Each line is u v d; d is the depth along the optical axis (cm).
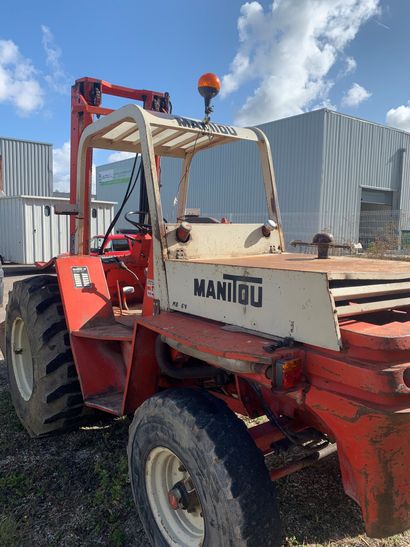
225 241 284
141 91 420
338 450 181
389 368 158
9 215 1622
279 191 2142
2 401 438
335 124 2017
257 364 185
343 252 734
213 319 229
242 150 2292
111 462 325
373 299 207
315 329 178
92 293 339
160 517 235
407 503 181
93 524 263
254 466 196
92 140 354
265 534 192
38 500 283
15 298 373
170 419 215
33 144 2184
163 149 375
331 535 254
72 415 337
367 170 2205
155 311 270
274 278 195
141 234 425
